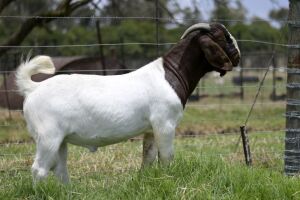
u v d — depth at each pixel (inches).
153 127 219.3
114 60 594.6
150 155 229.6
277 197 209.6
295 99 276.1
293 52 275.7
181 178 215.0
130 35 1143.6
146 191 205.0
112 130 214.2
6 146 345.7
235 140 389.7
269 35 1198.9
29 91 213.9
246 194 208.1
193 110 609.9
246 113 597.9
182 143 378.0
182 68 225.9
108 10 590.6
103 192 214.1
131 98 214.7
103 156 303.9
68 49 1028.5
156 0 317.1
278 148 349.4
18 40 439.2
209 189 207.8
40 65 215.0
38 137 207.8
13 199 201.0
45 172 208.2
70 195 200.5
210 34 225.9
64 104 207.9
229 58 229.3
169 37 1170.0
